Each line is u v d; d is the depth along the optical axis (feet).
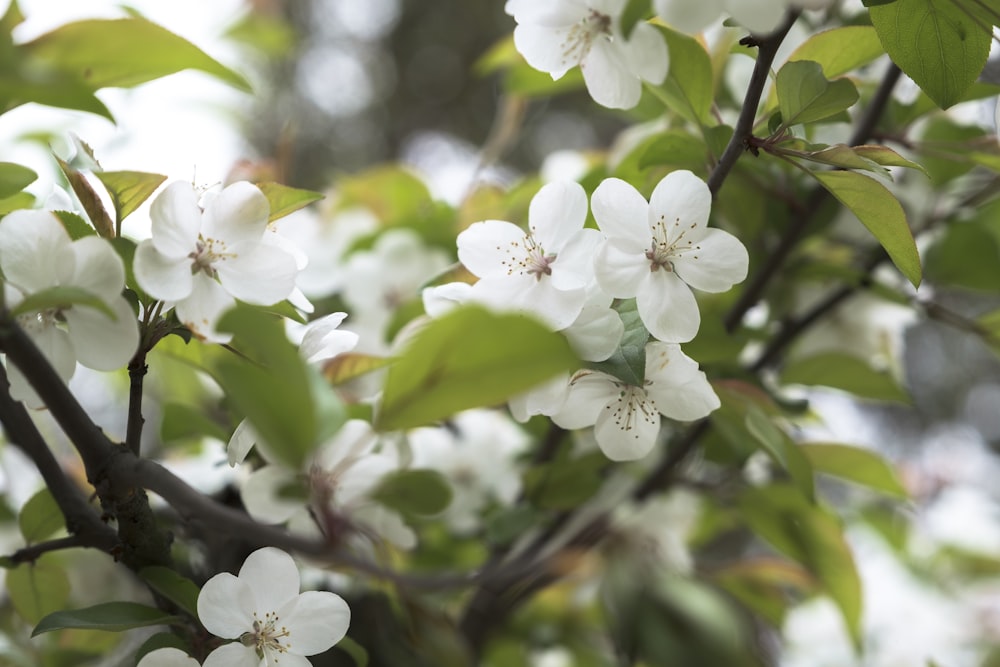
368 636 2.66
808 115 2.29
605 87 2.38
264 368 2.29
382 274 2.97
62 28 2.16
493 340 2.08
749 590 2.98
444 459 2.80
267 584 2.28
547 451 2.73
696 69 2.42
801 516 2.82
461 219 3.06
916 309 2.75
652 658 2.86
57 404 2.18
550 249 2.33
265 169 2.77
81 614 2.27
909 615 3.40
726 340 2.47
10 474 2.73
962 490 3.71
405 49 5.79
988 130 2.75
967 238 2.81
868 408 5.62
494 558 2.77
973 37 2.30
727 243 2.31
